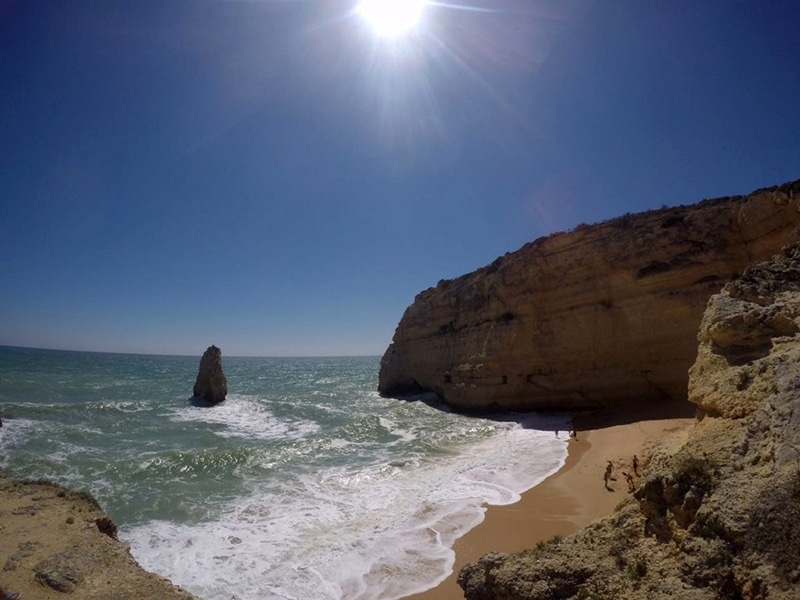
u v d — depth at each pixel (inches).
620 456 651.5
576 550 237.0
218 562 405.4
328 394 1907.0
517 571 236.1
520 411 1124.5
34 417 1069.8
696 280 903.1
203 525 486.3
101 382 2156.7
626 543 226.4
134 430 992.2
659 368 923.4
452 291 1563.7
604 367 997.8
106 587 302.8
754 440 216.7
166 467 684.1
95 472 658.8
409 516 502.3
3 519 387.9
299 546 435.5
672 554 203.6
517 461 708.7
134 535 460.1
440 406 1389.0
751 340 315.9
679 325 902.4
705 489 208.4
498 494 564.4
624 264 987.9
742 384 274.4
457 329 1488.7
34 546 344.8
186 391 1886.1
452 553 417.1
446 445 852.0
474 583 250.8
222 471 678.5
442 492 577.6
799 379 226.8
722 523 187.0
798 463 185.5
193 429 1045.2
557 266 1101.1
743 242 861.2
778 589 158.1
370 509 527.8
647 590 195.2
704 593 177.2
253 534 462.9
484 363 1218.6
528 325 1133.7
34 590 293.7
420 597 351.6
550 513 494.9
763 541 173.5
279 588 364.5
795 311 313.7
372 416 1196.5
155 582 313.1
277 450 797.2
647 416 833.5
